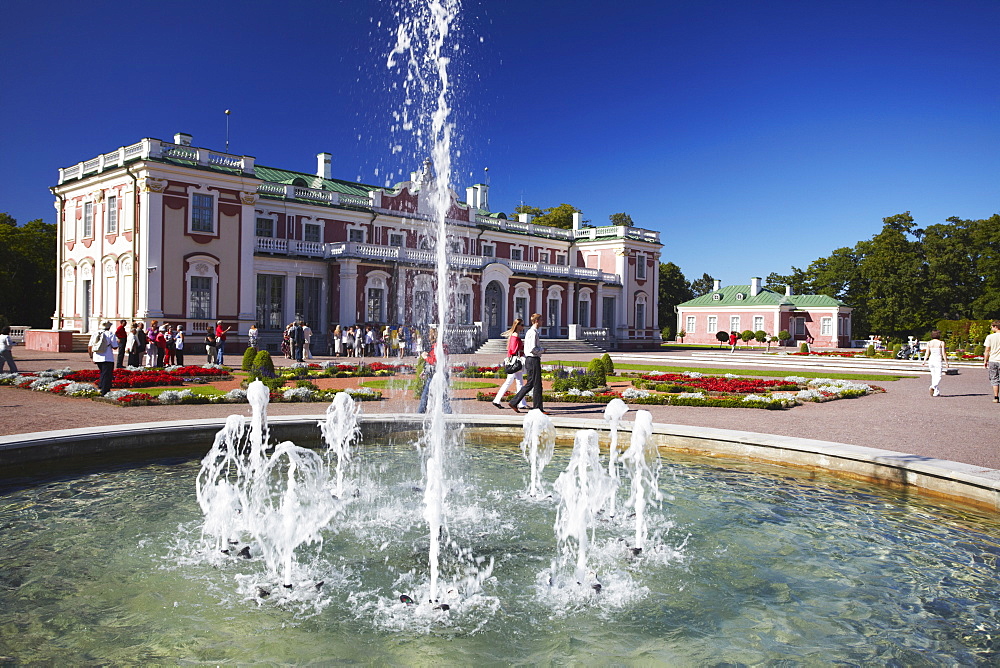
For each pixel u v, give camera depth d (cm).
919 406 1438
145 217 2975
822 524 620
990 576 504
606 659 386
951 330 5709
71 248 3553
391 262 3841
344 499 699
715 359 3525
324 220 3916
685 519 639
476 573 509
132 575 493
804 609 451
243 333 3319
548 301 4822
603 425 981
